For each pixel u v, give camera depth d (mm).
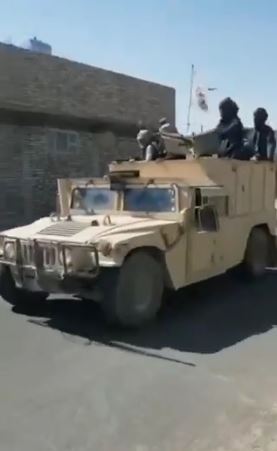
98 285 6535
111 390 4863
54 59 18531
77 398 4695
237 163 8633
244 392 4836
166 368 5410
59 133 18750
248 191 8969
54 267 6566
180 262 7309
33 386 4945
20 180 17453
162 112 23547
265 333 6625
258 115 9844
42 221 7746
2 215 16969
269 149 9898
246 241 8977
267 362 5602
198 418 4324
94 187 8117
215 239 7973
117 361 5605
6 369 5367
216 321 7129
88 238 6508
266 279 9805
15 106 17031
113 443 3932
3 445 3900
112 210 7863
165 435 4051
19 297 7648
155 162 8328
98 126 20297
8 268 7551
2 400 4652
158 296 7039
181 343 6215
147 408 4504
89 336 6445
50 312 7488
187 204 7387
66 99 19000
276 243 9938
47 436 4035
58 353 5840
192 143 9000
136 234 6684
